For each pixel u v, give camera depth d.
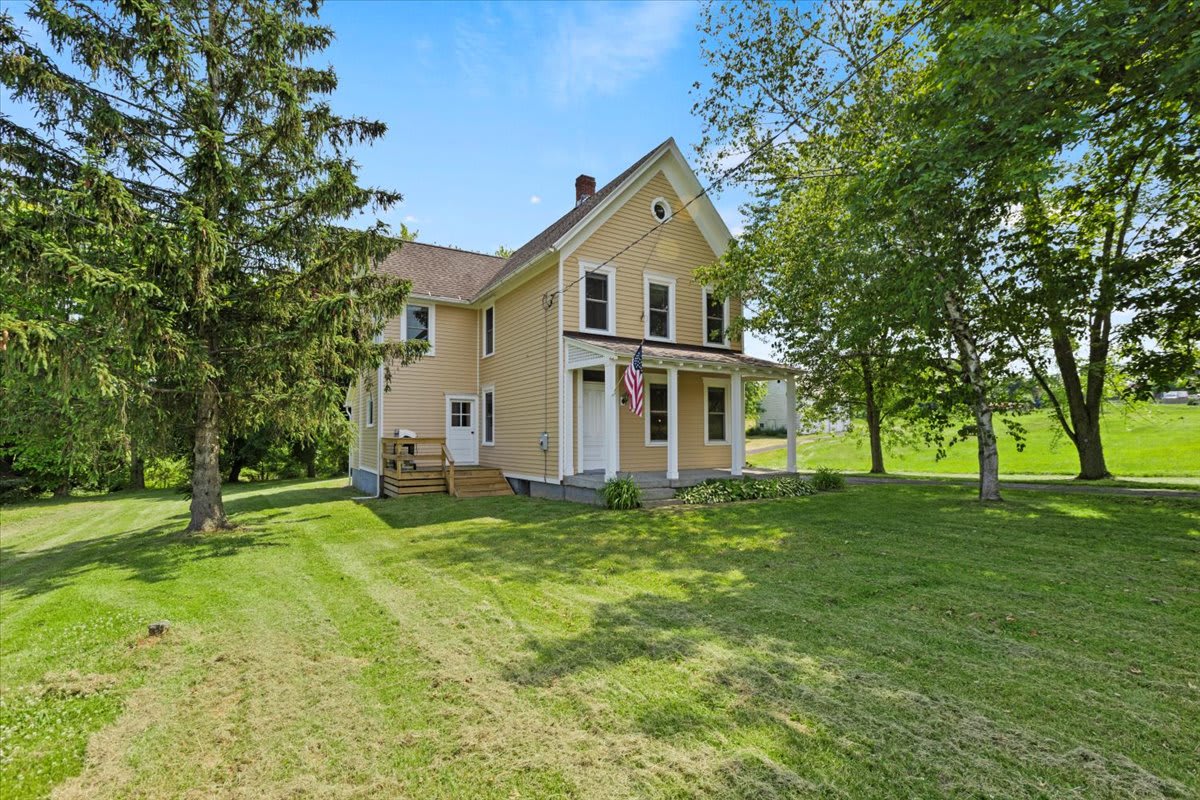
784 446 32.53
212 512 9.25
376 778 2.53
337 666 3.77
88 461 8.34
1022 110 6.11
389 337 15.06
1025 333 11.19
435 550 7.30
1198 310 9.48
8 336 5.86
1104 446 20.48
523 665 3.66
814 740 2.68
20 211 7.05
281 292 9.05
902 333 11.64
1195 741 2.58
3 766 2.72
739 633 4.05
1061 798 2.23
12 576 7.30
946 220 8.20
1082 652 3.57
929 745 2.61
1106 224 11.23
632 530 8.10
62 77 7.44
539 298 13.12
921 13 8.45
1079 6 5.69
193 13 8.73
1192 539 6.36
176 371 7.89
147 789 2.52
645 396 13.66
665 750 2.65
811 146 11.58
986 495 9.88
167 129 8.54
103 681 3.60
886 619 4.25
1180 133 7.00
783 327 15.37
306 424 9.38
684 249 14.45
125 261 7.36
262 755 2.75
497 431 15.02
